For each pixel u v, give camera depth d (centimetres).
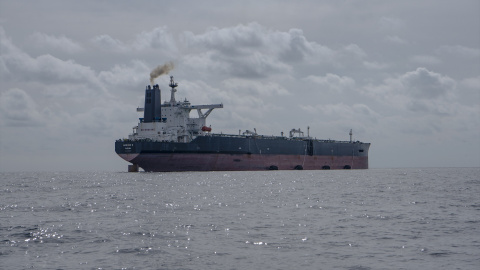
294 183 12544
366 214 5897
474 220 5325
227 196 8675
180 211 6344
